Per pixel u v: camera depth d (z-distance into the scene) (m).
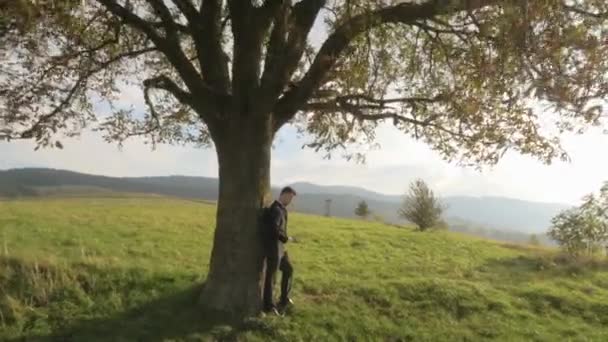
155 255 18.23
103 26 13.57
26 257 13.83
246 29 11.81
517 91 10.95
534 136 12.94
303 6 12.14
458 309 14.18
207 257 18.72
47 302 12.34
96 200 39.72
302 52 11.80
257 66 11.95
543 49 10.27
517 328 13.57
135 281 13.36
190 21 12.51
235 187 11.87
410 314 13.48
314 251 21.36
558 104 10.83
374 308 13.48
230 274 11.77
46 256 14.36
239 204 11.84
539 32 10.15
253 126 11.87
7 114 12.18
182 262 17.47
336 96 12.70
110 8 11.70
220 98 12.02
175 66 11.95
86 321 11.59
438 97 12.69
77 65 13.10
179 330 11.19
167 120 15.08
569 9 10.52
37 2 9.66
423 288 14.87
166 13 12.26
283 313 12.23
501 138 13.02
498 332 13.22
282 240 11.92
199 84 11.88
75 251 17.19
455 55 12.26
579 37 10.12
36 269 13.25
